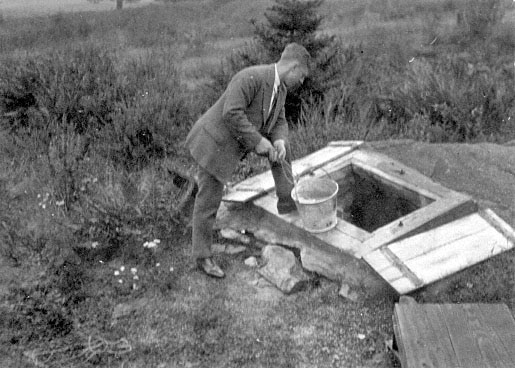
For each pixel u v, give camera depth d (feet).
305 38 25.57
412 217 13.46
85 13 74.13
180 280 13.74
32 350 11.44
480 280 11.92
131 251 14.83
